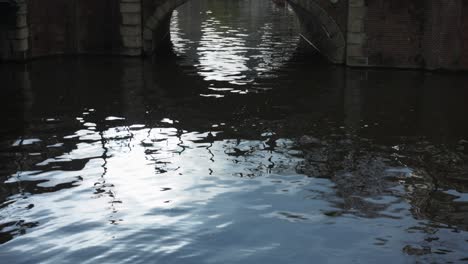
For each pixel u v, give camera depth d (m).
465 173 11.90
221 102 18.03
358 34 23.50
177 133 14.70
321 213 9.91
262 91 19.61
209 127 15.28
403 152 13.21
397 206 10.23
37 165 12.20
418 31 22.86
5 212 9.80
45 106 17.30
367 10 23.14
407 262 8.27
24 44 24.36
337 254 8.48
